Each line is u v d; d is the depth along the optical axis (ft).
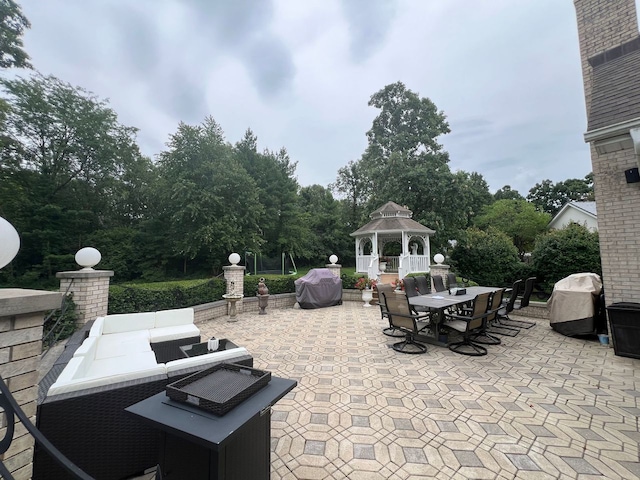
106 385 6.54
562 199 107.34
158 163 52.39
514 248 39.11
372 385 11.63
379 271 41.86
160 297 21.83
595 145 14.28
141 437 6.65
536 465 7.05
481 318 16.28
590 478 6.60
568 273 28.50
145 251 55.47
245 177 51.49
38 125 45.75
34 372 4.83
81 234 52.24
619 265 15.49
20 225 45.03
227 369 6.40
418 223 46.29
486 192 103.60
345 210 97.50
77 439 5.98
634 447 7.70
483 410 9.64
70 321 14.07
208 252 53.06
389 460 7.27
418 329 15.75
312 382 11.94
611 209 15.84
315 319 24.93
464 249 43.62
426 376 12.52
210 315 24.88
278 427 8.70
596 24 17.01
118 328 13.48
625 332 14.61
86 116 50.11
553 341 17.47
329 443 7.95
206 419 4.49
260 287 27.45
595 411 9.51
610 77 15.17
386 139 65.72
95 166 53.21
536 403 10.07
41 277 46.42
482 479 6.61
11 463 4.50
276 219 71.26
